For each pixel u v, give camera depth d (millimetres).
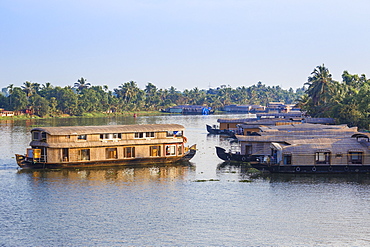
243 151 75500
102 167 65875
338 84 151625
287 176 60625
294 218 43594
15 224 41406
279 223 42188
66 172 62375
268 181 58031
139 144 67688
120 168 65812
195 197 50531
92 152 64750
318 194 51812
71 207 46500
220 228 40812
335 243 37656
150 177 60469
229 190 53625
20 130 133375
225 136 121562
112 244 37156
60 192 52094
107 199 49438
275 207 46906
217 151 73375
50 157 62562
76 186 54844
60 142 62812
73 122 179500
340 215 44500
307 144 61906
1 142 98875
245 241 37906
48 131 62219
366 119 110250
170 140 69938
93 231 39875
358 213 45125
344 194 51812
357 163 61344
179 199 49688
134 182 57344
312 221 42750
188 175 62094
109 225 41344
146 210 45719
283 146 61781
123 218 43250
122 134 66875
